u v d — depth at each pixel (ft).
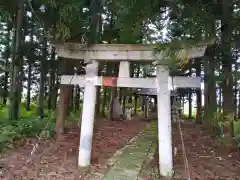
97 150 21.68
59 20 18.88
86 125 16.96
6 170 15.49
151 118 58.39
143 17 17.94
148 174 15.79
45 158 18.28
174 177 15.35
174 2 17.44
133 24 18.62
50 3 18.62
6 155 18.40
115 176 15.24
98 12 20.20
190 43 15.08
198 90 48.73
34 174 15.05
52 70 34.27
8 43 40.27
